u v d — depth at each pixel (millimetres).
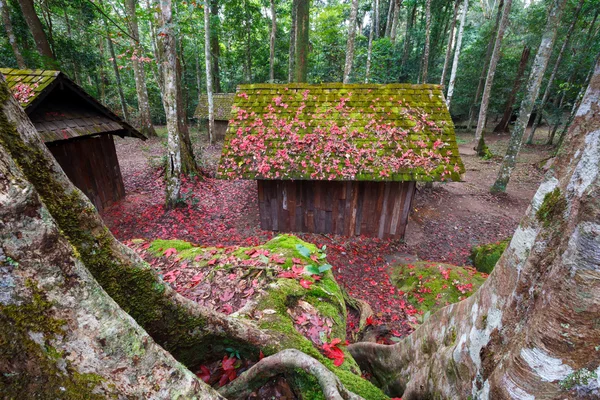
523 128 9711
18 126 1203
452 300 4797
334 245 7023
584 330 911
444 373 1730
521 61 19078
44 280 935
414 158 6109
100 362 1040
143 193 9695
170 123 7723
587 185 952
